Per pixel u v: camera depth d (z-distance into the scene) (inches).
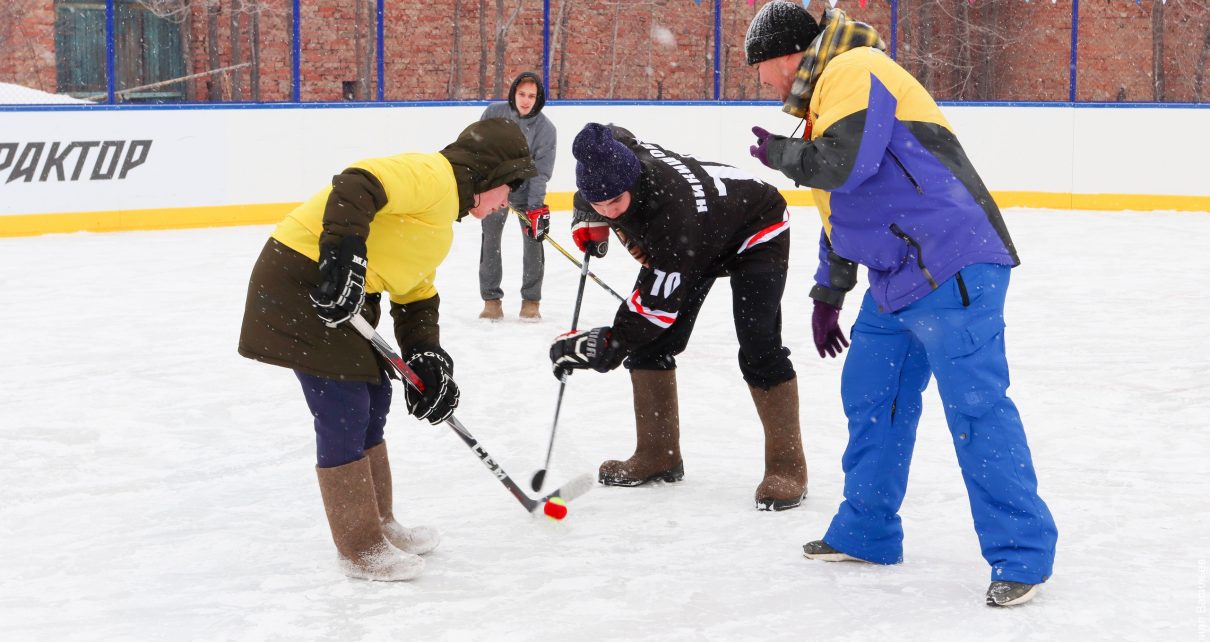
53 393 202.7
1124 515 137.7
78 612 111.3
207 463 163.0
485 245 271.7
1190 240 410.0
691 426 183.5
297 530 135.3
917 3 705.6
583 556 126.3
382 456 126.1
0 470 158.9
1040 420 184.2
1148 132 495.2
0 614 110.9
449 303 297.6
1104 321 271.1
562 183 497.4
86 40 589.0
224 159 425.7
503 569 122.3
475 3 657.6
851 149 108.1
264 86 625.6
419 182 114.3
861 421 121.0
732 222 136.2
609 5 679.7
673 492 150.1
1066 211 498.0
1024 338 252.5
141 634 106.0
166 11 604.1
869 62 111.3
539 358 233.5
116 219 405.7
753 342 141.3
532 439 175.5
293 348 112.8
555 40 673.6
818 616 109.3
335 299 107.5
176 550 128.5
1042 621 106.9
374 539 119.2
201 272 335.0
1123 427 179.5
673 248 127.0
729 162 514.3
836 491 149.8
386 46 644.1
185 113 415.8
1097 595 112.8
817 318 130.6
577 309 156.2
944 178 110.5
